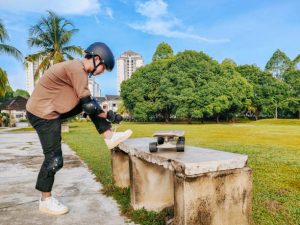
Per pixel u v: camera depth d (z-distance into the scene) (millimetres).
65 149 8547
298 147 8391
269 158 6250
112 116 2699
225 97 36406
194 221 1907
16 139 13266
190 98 36125
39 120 2533
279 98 46219
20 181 4371
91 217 2758
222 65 42688
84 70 2490
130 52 107000
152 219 2604
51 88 2512
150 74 41844
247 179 2070
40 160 6574
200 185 1919
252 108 47594
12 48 18641
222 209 1991
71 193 3609
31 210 2996
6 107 33500
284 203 3070
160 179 2875
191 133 15477
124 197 3303
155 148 2436
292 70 50281
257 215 2693
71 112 2736
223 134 14602
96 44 2652
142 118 42219
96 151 7676
